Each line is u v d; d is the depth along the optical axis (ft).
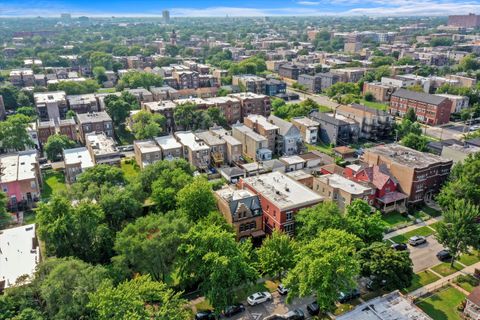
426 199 336.08
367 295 219.82
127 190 268.41
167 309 161.17
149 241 199.93
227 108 549.54
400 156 352.28
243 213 266.77
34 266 203.10
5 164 357.00
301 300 216.13
